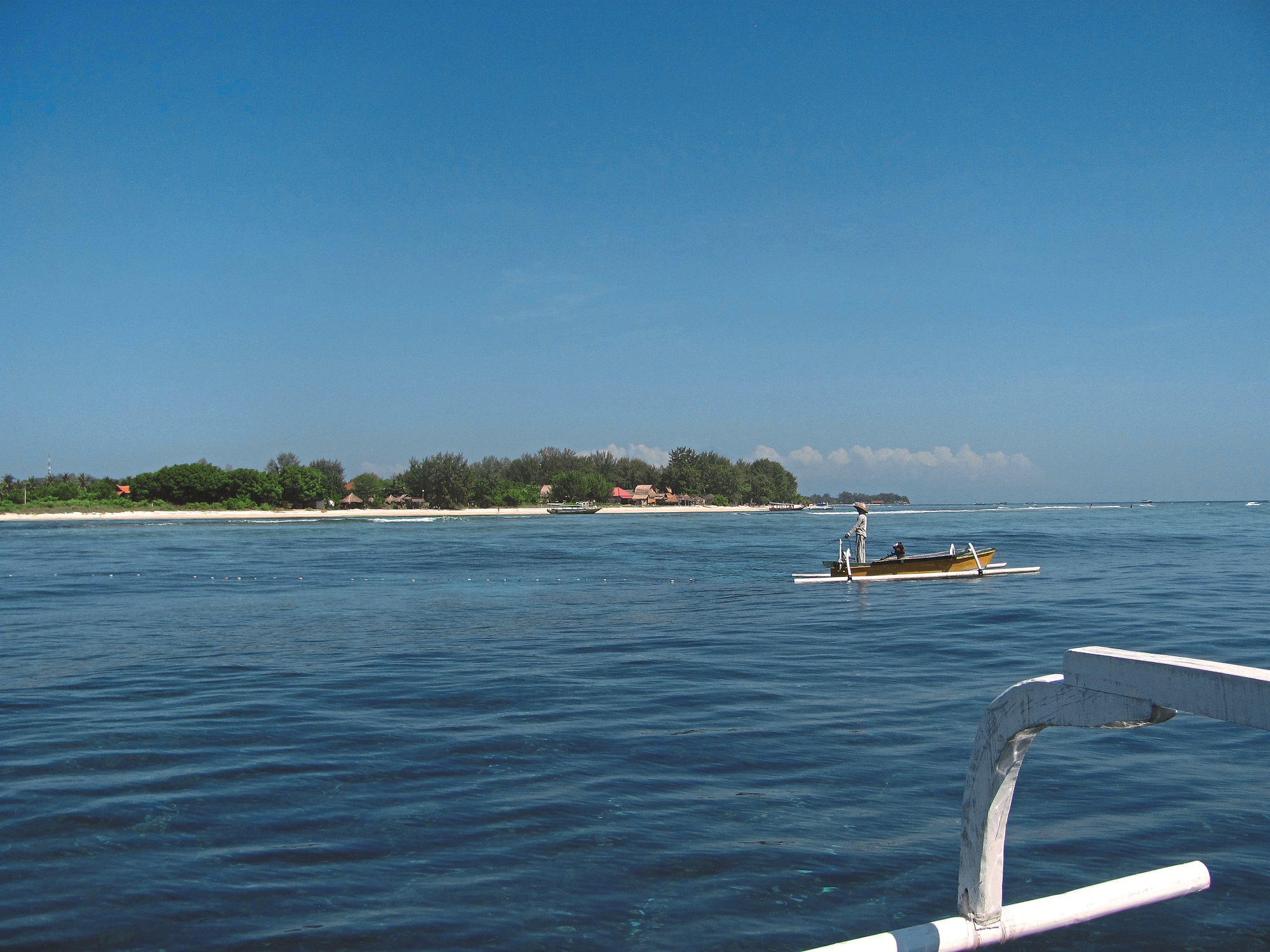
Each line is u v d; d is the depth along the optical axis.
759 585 28.55
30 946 4.98
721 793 7.50
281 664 13.92
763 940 5.01
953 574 29.30
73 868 6.02
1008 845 6.32
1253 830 6.56
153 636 17.34
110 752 8.81
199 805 7.27
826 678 12.52
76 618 20.34
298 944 5.01
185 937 5.09
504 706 10.82
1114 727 3.19
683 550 49.50
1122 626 17.58
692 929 5.15
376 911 5.41
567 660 14.18
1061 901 4.23
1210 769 8.03
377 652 15.16
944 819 6.86
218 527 87.00
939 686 11.95
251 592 26.72
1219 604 21.38
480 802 7.30
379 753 8.73
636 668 13.39
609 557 43.88
